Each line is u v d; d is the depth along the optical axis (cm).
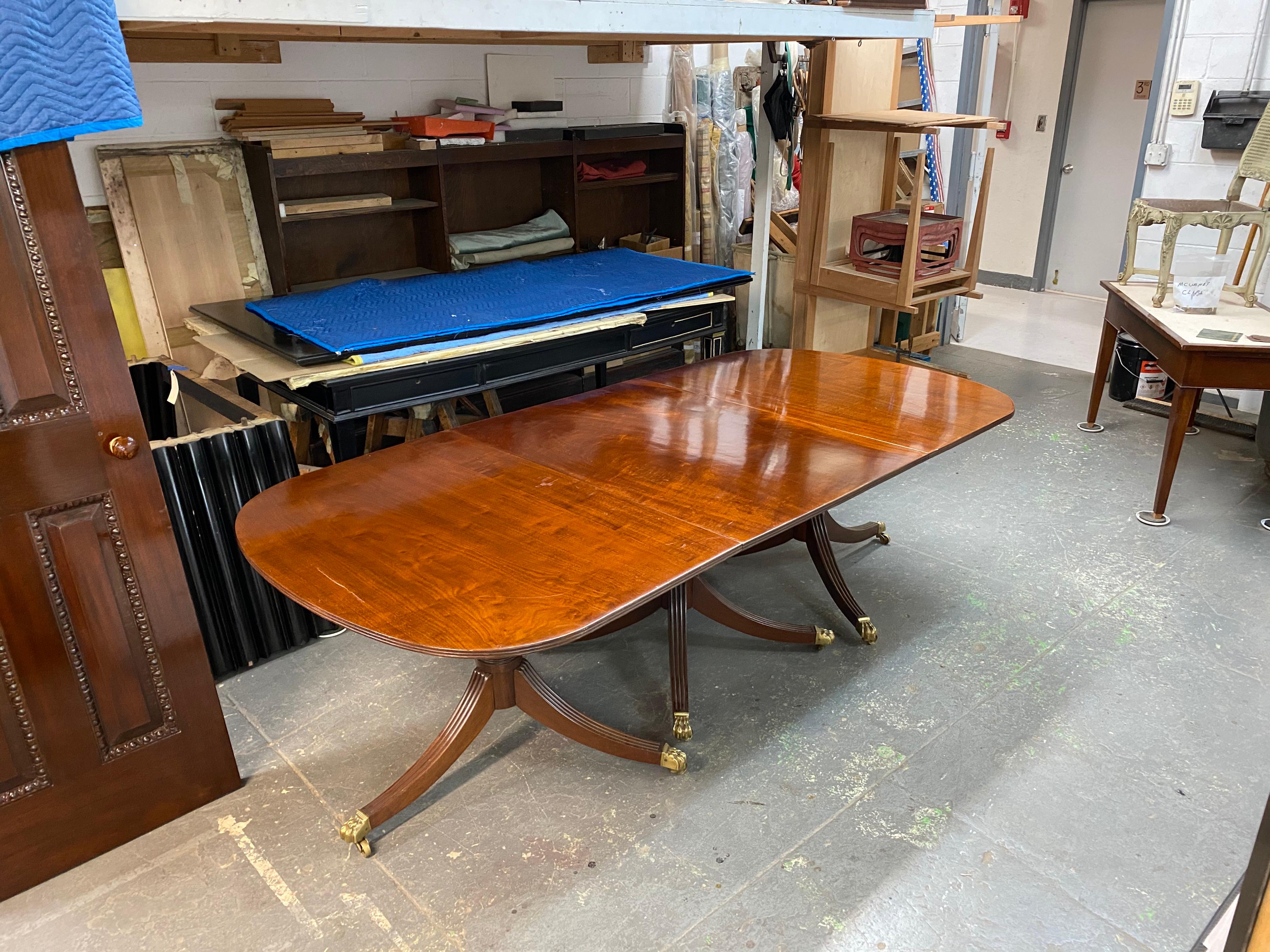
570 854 180
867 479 195
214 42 310
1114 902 167
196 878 175
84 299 157
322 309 303
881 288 399
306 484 199
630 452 214
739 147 478
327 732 216
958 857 178
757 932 162
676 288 341
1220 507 326
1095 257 627
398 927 164
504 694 194
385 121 358
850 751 208
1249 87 398
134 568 172
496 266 378
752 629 235
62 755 170
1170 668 236
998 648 246
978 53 502
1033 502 333
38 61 140
